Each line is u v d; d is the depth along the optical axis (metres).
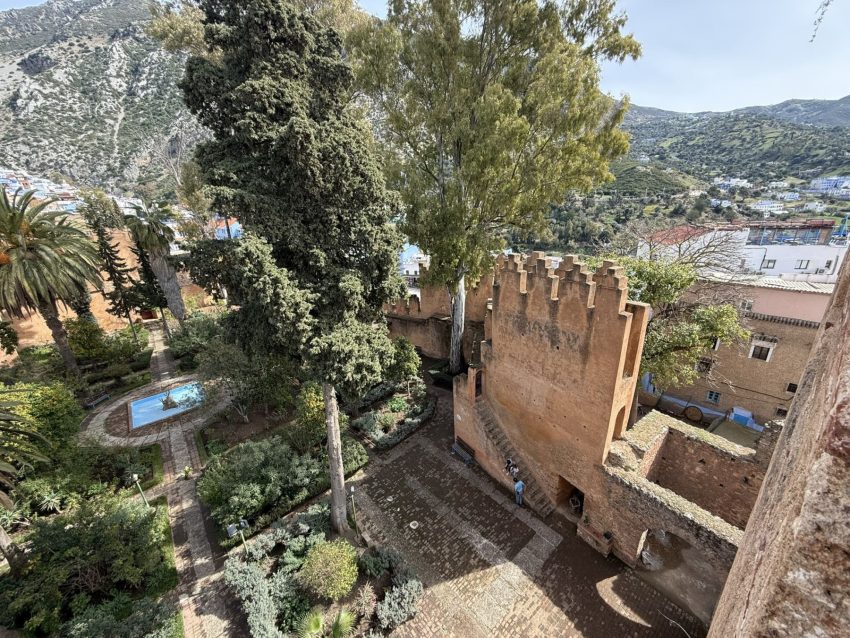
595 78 17.53
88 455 16.72
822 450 1.52
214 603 12.20
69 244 22.97
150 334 37.75
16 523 14.77
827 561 1.50
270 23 10.38
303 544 13.23
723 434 18.81
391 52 18.75
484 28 18.86
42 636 10.99
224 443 19.61
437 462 17.91
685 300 18.50
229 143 11.26
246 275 10.04
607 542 13.05
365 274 12.52
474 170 17.95
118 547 12.01
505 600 12.01
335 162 10.73
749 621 2.01
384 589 12.35
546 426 14.42
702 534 10.46
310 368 11.97
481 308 25.38
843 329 2.24
